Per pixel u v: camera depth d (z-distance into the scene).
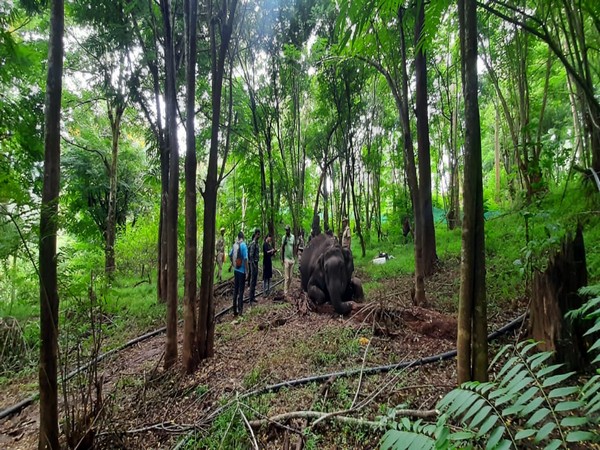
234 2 5.01
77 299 3.42
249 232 15.96
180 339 6.71
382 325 5.29
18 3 6.54
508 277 6.11
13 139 4.26
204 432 3.26
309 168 19.88
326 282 6.76
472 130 2.43
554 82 10.13
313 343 5.00
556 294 3.30
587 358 3.24
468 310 2.43
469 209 2.44
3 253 2.78
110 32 7.76
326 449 2.79
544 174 7.92
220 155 11.48
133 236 13.98
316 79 13.73
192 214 4.88
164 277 9.52
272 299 8.77
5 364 5.98
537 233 6.13
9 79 4.13
